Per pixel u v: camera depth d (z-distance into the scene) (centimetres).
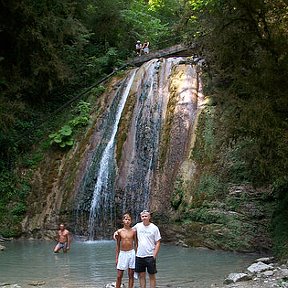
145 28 3362
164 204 1778
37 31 2359
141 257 877
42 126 2452
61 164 2195
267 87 1266
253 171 1337
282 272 1022
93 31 3028
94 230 1928
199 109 1955
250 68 1316
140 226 893
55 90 2666
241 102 1250
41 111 2570
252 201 1525
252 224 1488
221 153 1709
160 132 2011
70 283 1061
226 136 1414
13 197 2122
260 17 1298
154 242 887
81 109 2406
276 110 1248
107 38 3061
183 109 1998
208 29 1362
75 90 2680
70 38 2727
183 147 1891
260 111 1199
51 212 2019
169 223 1723
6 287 1013
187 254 1454
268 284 927
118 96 2383
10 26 2367
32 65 2436
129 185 1930
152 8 3634
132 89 2331
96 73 2738
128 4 3412
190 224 1644
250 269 1079
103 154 2098
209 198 1638
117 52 2953
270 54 1290
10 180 2183
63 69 2503
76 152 2202
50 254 1513
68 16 2528
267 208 1485
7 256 1492
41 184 2148
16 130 2411
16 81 2447
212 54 1371
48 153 2270
